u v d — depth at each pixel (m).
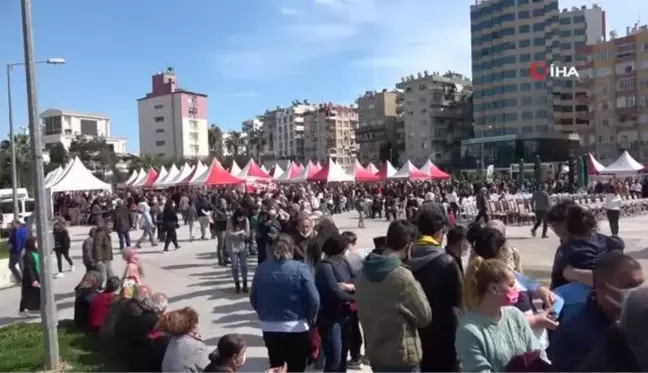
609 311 2.59
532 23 102.94
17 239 14.62
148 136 137.50
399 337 3.88
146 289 6.79
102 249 12.38
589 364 2.04
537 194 19.55
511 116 105.31
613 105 87.00
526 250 16.23
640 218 26.17
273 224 11.27
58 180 29.38
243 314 9.80
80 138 111.56
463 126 122.06
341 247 5.81
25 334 9.26
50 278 7.17
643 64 83.12
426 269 4.31
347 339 5.78
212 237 24.12
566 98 103.06
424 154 117.94
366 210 33.53
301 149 173.00
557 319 3.71
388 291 3.91
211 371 4.41
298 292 5.29
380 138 135.25
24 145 76.25
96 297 8.86
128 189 55.97
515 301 3.30
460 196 35.78
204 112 140.50
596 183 37.81
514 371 2.59
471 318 3.00
